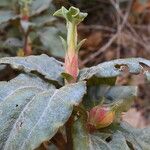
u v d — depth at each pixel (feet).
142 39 1.26
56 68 0.49
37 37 0.84
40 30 0.84
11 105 0.42
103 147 0.43
